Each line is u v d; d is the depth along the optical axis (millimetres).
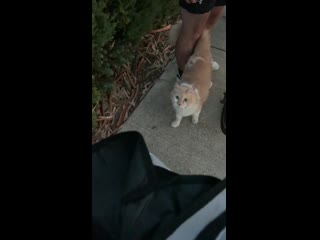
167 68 3111
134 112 2877
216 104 2990
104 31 2387
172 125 2822
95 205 1232
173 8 3109
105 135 2715
